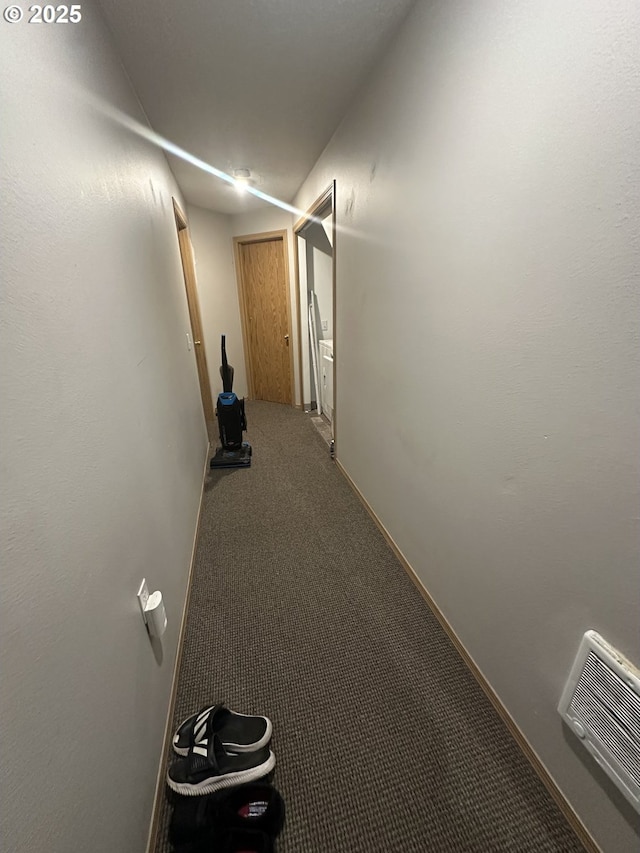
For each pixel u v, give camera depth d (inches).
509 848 32.0
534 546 34.9
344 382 94.8
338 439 107.3
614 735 27.7
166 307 69.3
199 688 45.9
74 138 31.0
